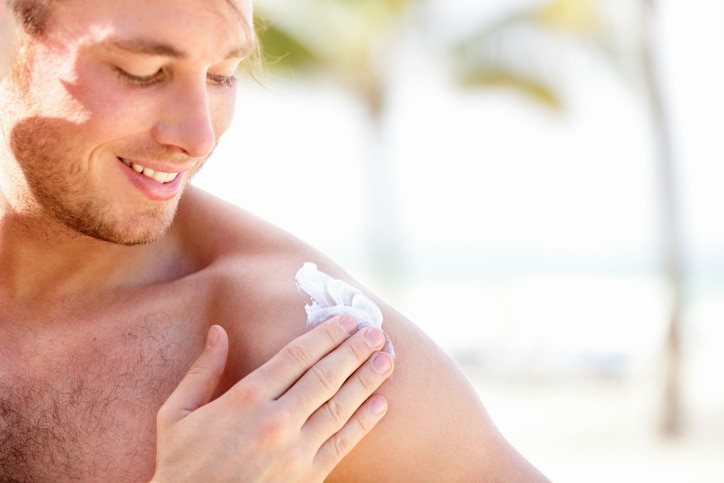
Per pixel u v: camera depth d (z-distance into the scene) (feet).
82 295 5.34
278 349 4.91
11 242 5.22
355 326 4.88
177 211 5.69
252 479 4.38
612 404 46.57
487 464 5.06
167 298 5.35
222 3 4.57
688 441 36.70
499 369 59.11
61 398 5.09
